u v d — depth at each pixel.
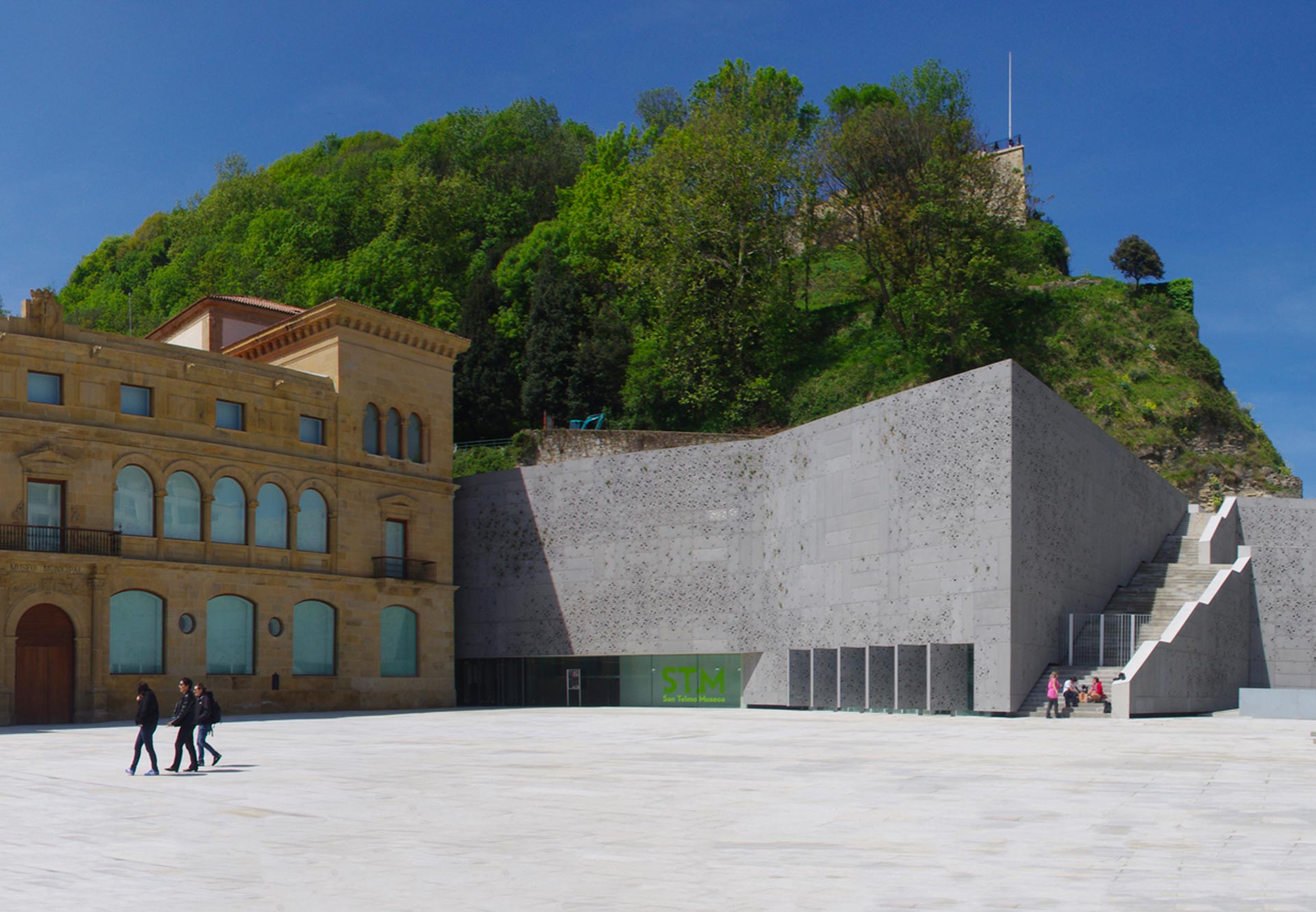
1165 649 42.50
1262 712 41.38
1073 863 12.75
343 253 105.12
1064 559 45.12
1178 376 75.69
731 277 78.56
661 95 102.44
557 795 19.38
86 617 43.81
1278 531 55.59
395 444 56.81
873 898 11.01
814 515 50.06
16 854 13.99
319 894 11.53
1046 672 42.88
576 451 66.50
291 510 51.38
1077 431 47.19
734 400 76.75
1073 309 78.50
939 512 43.69
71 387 44.47
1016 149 89.25
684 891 11.51
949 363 74.75
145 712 23.19
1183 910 10.26
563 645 57.44
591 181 91.25
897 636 45.03
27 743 32.25
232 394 49.59
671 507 55.38
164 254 123.12
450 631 58.06
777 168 79.31
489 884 12.01
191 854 13.91
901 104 83.00
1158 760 24.41
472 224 102.12
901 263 79.31
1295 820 15.77
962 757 25.58
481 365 79.38
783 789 20.03
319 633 52.38
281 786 21.02
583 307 80.94
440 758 26.70
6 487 42.34
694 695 54.66
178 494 47.53
